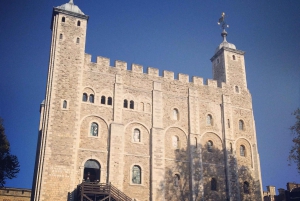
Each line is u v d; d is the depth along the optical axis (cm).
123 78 3978
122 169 3581
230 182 4047
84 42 3894
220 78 4722
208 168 4031
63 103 3556
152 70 4178
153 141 3825
